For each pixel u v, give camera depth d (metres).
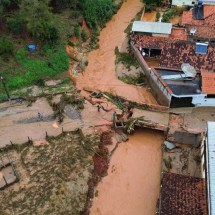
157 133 43.00
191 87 44.88
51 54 51.97
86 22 59.97
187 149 40.78
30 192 35.44
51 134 41.12
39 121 42.59
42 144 40.00
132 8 68.06
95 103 45.78
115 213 35.31
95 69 53.31
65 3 59.84
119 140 41.91
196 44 49.84
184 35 54.28
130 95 48.59
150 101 47.88
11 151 39.22
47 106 44.44
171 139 41.34
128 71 51.97
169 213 31.73
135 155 40.75
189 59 49.19
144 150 41.31
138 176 38.62
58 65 51.06
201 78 45.22
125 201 36.34
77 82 50.59
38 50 52.09
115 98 47.28
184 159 39.78
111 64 54.22
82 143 40.25
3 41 50.34
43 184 36.09
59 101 45.03
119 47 57.56
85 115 43.84
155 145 41.88
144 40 53.66
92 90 48.72
